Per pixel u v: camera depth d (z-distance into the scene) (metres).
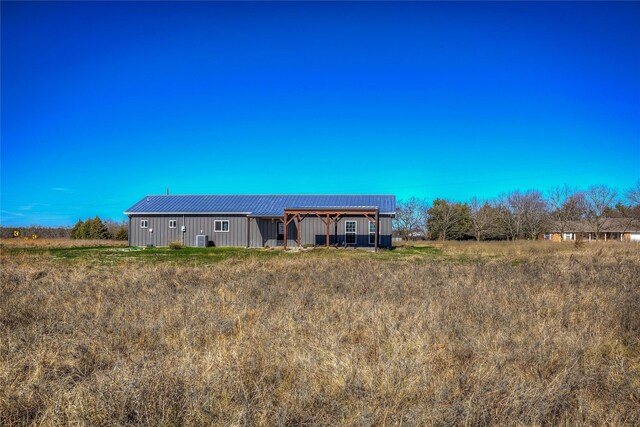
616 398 3.81
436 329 5.84
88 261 17.78
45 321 6.59
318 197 33.25
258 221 30.33
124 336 5.71
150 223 31.09
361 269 13.41
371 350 5.04
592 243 30.94
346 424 3.39
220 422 3.35
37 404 3.70
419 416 3.39
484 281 10.27
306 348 5.08
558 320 6.47
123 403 3.55
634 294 8.16
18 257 18.14
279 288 9.40
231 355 4.70
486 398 3.69
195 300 7.91
